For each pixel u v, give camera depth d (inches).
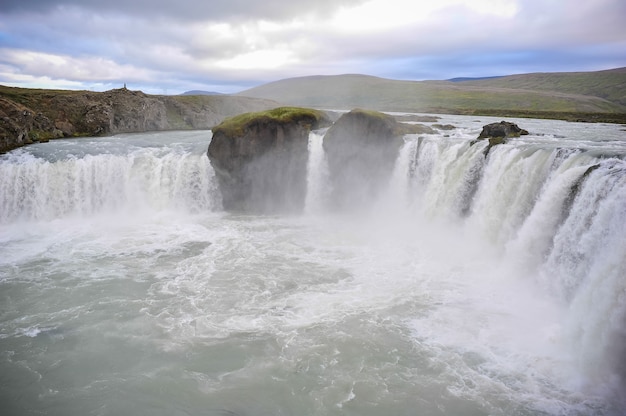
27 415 611.8
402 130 1573.6
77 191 1526.8
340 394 640.4
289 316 841.5
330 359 714.2
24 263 1098.7
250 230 1368.1
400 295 908.6
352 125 1508.4
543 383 645.3
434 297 896.9
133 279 1009.5
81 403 632.4
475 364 690.8
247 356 726.5
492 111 3695.9
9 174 1455.5
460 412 601.0
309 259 1114.7
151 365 708.0
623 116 2787.9
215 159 1571.1
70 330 804.0
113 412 616.7
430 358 709.3
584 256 799.1
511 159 1111.6
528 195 1032.8
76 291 951.0
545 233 928.9
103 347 754.8
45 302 903.7
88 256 1147.9
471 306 858.1
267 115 1576.0
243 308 874.8
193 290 954.1
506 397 621.9
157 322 828.6
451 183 1290.6
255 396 641.0
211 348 747.4
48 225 1427.2
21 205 1476.4
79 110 2640.3
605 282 695.1
